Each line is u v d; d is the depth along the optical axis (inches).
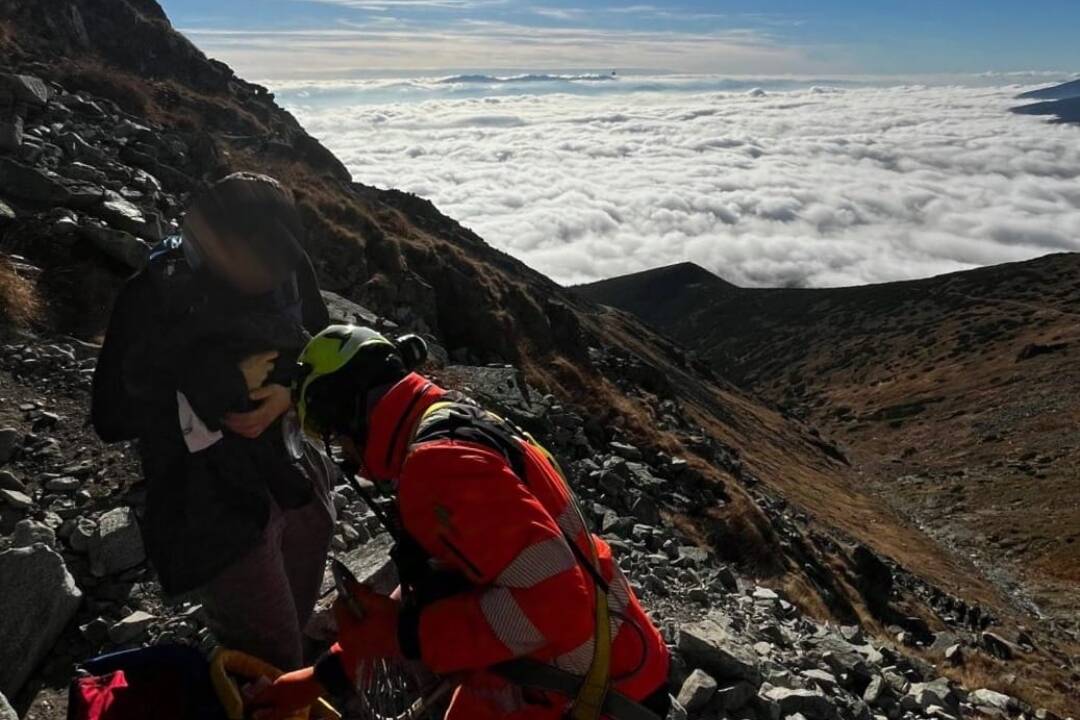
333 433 121.3
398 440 113.2
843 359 6643.7
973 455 3828.7
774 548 700.7
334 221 854.5
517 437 115.0
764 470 1754.4
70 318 408.5
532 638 105.0
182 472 149.1
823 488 2144.4
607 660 111.7
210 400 141.9
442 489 104.7
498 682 116.8
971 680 518.0
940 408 4749.0
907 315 7194.9
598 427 745.6
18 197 482.0
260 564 154.3
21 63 861.8
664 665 120.9
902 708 340.2
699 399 2434.8
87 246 445.7
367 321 589.6
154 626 219.9
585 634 108.0
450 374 578.2
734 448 1801.2
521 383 612.7
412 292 813.2
